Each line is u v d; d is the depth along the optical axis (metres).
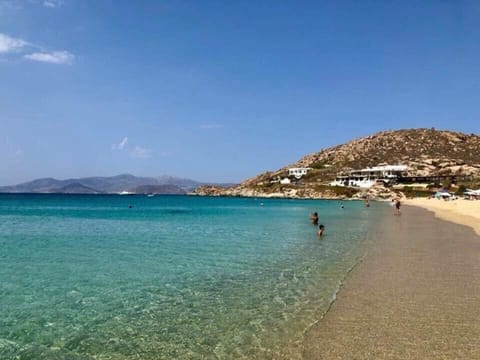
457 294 13.77
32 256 23.06
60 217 59.19
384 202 144.62
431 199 144.25
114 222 49.81
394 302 12.96
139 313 12.59
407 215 62.84
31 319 12.08
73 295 14.69
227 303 13.52
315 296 14.07
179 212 75.88
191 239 31.11
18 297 14.41
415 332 10.33
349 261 20.50
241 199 185.38
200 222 49.94
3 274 18.14
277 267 19.45
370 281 15.88
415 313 11.82
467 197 136.00
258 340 10.20
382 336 10.11
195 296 14.45
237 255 23.09
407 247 25.14
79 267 19.72
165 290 15.33
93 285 16.12
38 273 18.34
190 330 11.08
